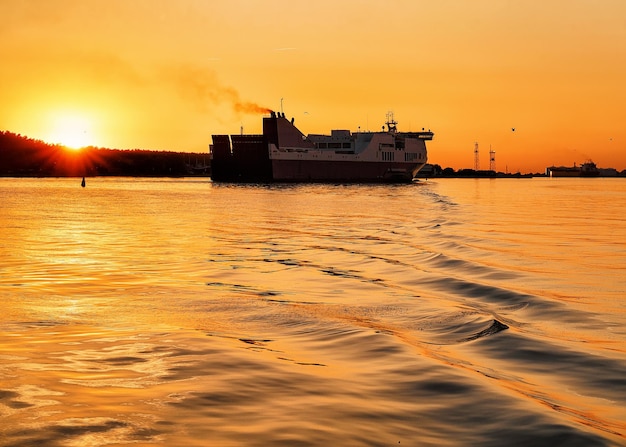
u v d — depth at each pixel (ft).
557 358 50.01
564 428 34.40
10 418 34.55
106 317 65.31
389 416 36.50
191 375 43.73
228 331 59.67
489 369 47.21
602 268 104.78
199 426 34.19
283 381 42.86
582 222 221.87
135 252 128.67
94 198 425.28
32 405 36.68
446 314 67.41
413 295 80.43
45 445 31.19
